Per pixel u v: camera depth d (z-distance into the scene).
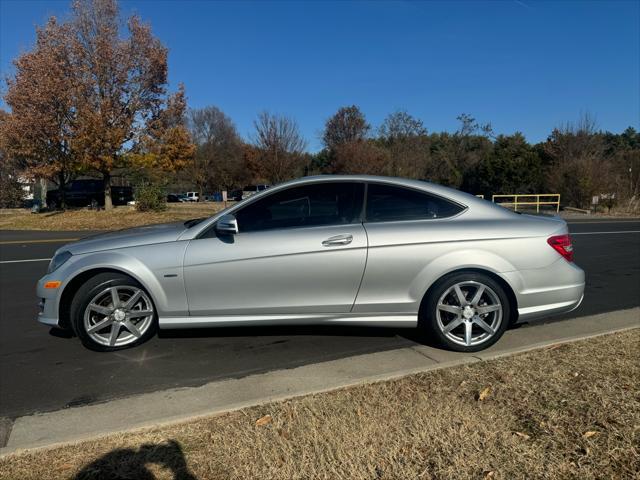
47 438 2.85
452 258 4.05
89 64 19.48
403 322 4.16
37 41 18.86
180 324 4.16
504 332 4.53
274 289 4.09
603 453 2.53
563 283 4.23
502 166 41.66
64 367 4.05
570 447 2.59
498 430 2.76
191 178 55.97
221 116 56.16
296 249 4.04
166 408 3.23
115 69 19.62
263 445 2.65
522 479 2.34
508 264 4.10
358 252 4.04
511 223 4.22
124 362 4.14
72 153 19.98
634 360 3.75
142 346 4.51
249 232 4.13
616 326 4.85
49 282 4.23
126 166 21.95
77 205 29.05
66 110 19.03
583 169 29.09
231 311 4.14
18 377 3.86
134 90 20.52
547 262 4.17
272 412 3.03
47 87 18.27
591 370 3.57
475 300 4.12
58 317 4.25
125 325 4.29
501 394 3.21
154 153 21.59
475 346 4.14
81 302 4.20
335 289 4.09
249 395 3.38
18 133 19.25
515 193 41.59
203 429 2.86
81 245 4.31
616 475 2.36
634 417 2.87
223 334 4.80
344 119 51.06
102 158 19.67
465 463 2.46
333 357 4.17
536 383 3.36
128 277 4.21
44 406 3.34
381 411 3.00
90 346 4.28
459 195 4.34
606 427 2.77
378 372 3.73
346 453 2.56
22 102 18.89
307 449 2.61
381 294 4.11
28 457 2.62
